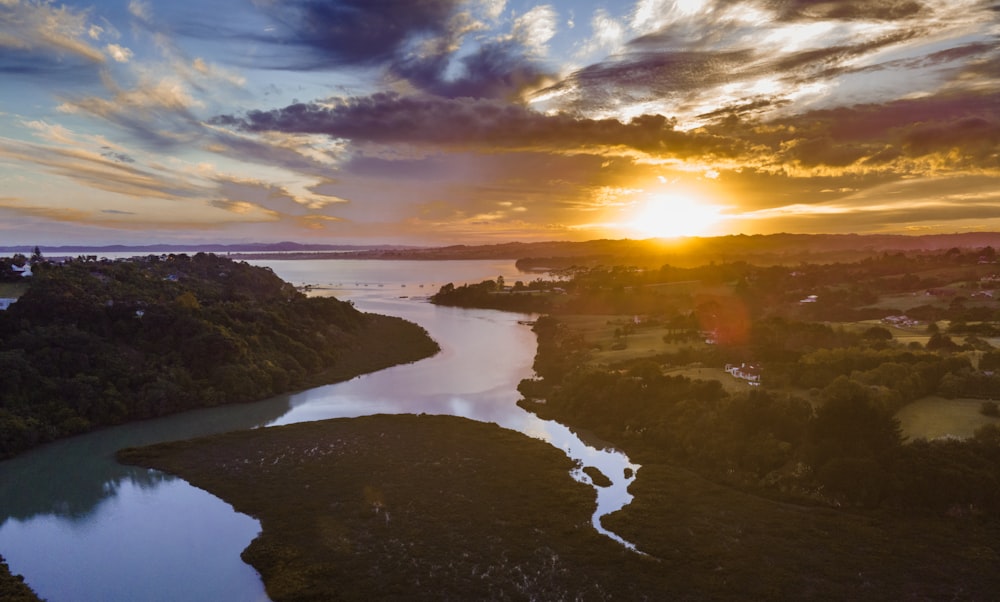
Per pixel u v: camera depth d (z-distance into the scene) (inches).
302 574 2374.5
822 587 2300.7
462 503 2992.1
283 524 2787.9
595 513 2935.5
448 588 2292.1
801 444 3356.3
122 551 2608.3
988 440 3046.3
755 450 3326.8
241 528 2787.9
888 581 2331.4
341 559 2492.6
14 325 4635.8
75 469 3454.7
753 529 2731.3
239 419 4392.2
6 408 3905.0
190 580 2394.2
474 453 3644.2
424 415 4399.6
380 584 2319.1
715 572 2406.5
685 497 3053.6
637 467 3523.6
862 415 3166.8
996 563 2423.7
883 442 3107.8
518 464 3479.3
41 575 2437.3
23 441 3718.0
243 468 3430.1
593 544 2615.7
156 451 3681.1
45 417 3973.9
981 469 2886.3
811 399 4003.4
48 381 4192.9
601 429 4106.8
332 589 2287.2
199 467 3452.3
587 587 2303.2
